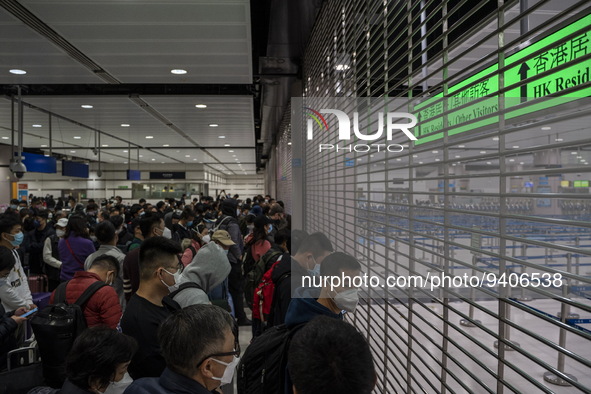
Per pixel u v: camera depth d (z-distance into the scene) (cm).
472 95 139
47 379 208
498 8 104
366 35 229
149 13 438
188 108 920
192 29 478
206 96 801
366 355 86
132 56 566
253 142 1562
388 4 199
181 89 784
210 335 128
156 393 124
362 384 83
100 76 664
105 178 2802
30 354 273
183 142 1575
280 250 317
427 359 288
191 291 220
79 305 230
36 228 591
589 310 73
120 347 161
